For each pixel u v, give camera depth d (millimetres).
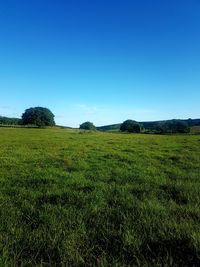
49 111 169875
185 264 4684
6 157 20281
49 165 16531
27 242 5582
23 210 7691
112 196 9234
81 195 9258
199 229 5984
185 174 13758
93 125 178000
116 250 5223
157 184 11352
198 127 181250
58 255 5043
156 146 32594
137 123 153625
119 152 24938
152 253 5059
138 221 6656
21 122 170000
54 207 7910
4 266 4645
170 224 6285
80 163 17328
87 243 5531
